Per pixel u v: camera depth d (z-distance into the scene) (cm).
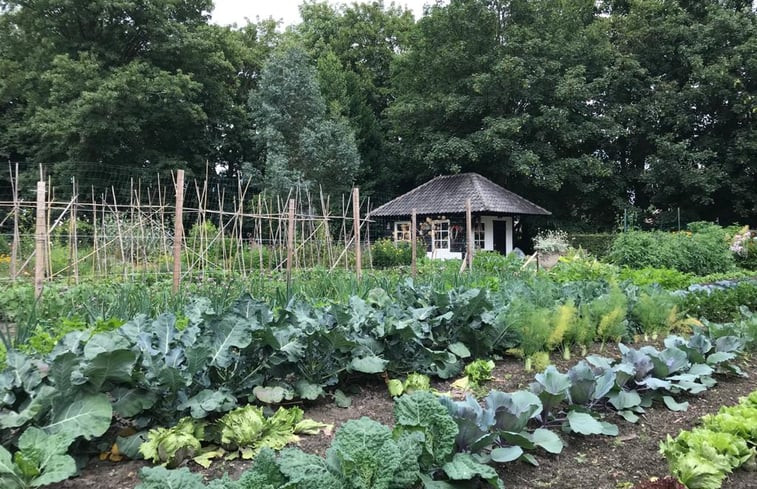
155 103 2309
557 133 2467
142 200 2311
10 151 2648
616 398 363
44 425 263
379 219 2428
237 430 291
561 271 1124
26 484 220
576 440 322
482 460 265
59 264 1073
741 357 510
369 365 382
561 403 357
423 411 254
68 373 267
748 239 1775
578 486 270
